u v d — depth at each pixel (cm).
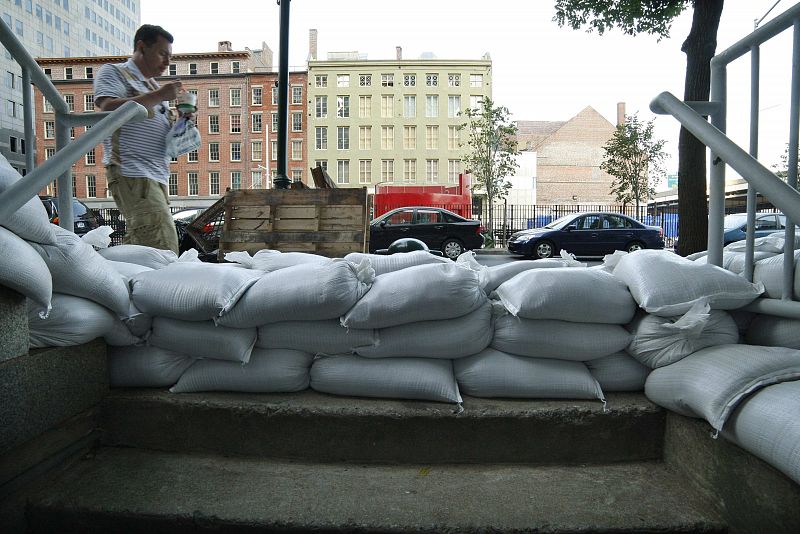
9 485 166
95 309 199
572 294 201
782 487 135
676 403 180
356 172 5397
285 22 615
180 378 219
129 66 352
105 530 169
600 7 866
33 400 172
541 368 207
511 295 208
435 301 200
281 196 542
